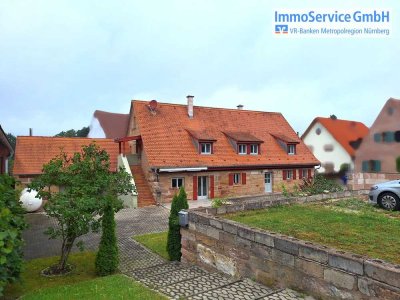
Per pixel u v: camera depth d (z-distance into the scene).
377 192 11.58
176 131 25.27
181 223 9.86
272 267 6.81
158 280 7.95
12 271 6.58
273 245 6.78
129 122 27.48
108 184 10.09
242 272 7.66
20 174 21.94
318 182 22.48
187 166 22.59
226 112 29.75
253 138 27.12
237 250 7.82
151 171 22.16
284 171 27.83
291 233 8.02
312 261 5.92
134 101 25.98
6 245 5.26
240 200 22.92
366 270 5.00
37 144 24.06
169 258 10.60
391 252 6.45
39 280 9.14
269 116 32.16
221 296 6.29
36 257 11.38
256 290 6.62
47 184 9.95
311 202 12.62
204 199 23.66
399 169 26.00
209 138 24.72
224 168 24.42
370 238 7.42
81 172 10.12
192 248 9.63
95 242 13.20
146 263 10.51
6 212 5.55
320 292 5.77
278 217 9.92
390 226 8.55
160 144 23.47
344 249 6.70
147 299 6.45
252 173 26.00
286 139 29.00
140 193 22.02
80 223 8.94
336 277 5.47
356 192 14.40
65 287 7.62
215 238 8.61
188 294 6.73
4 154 19.97
